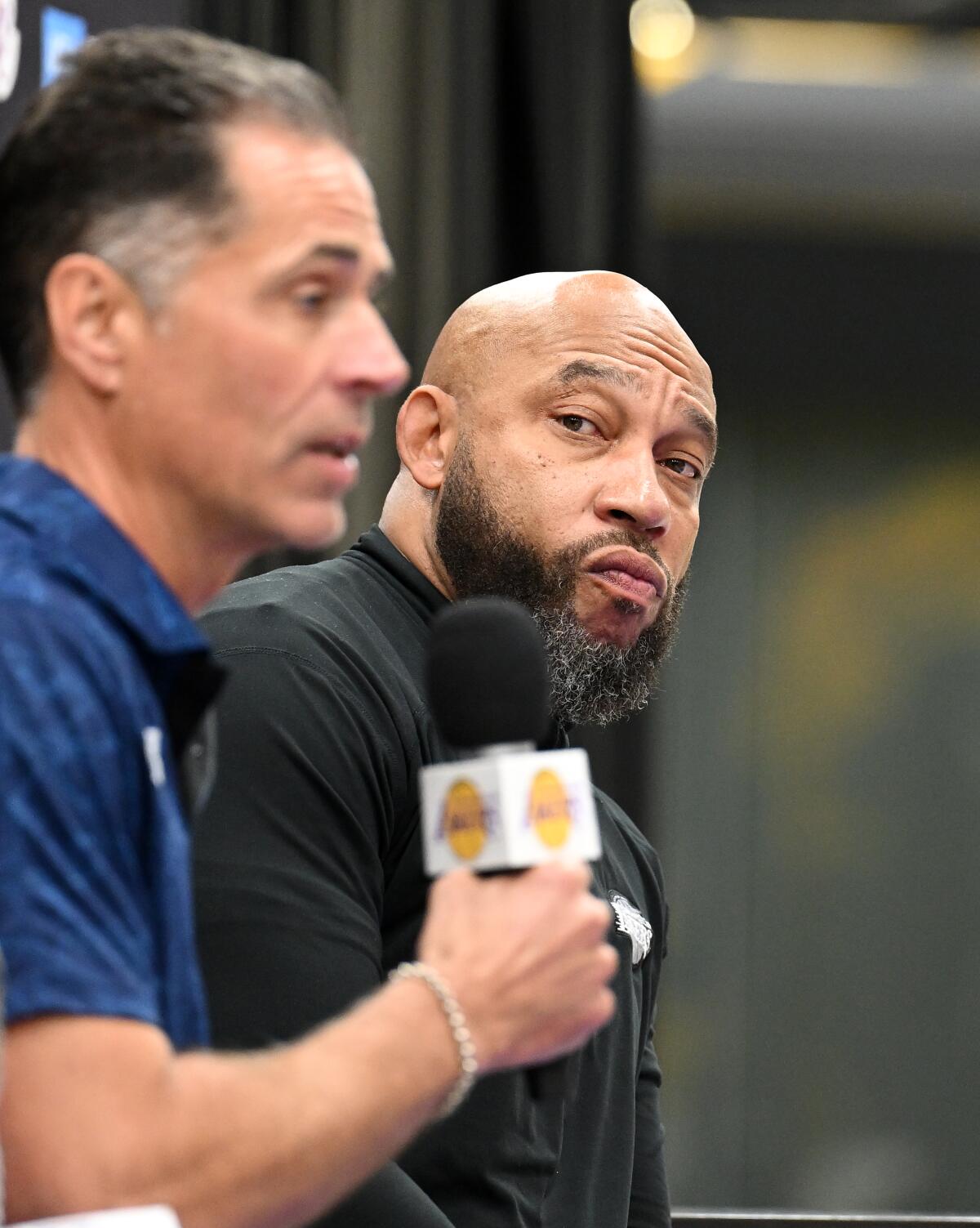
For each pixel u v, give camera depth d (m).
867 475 15.45
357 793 4.67
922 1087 15.15
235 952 4.33
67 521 2.92
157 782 2.85
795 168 14.12
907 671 15.44
